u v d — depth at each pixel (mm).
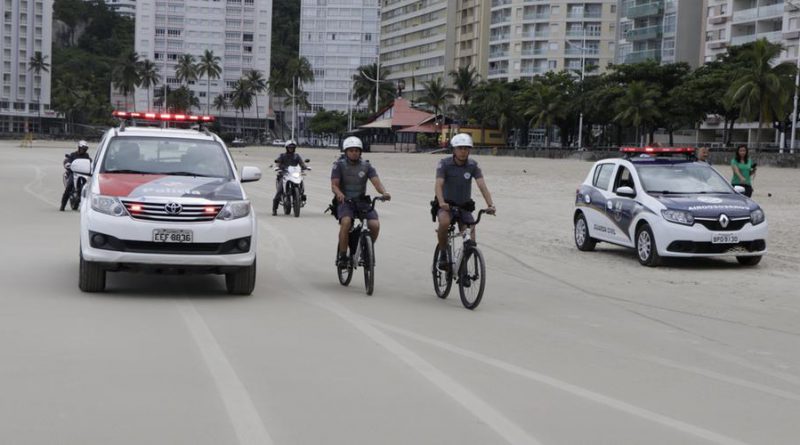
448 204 11938
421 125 148125
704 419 6598
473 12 178250
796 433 6293
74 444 5602
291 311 10945
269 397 6844
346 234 12953
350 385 7293
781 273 16250
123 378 7293
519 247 20047
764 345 9773
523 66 166000
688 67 103938
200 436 5836
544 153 95750
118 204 11375
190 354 8273
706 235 16453
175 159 12883
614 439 6004
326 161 86250
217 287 12805
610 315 11516
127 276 13531
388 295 12695
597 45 159750
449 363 8266
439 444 5785
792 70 81812
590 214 19234
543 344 9375
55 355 8055
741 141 115125
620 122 104938
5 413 6230
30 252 16125
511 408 6730
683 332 10430
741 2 112062
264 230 21969
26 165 61500
